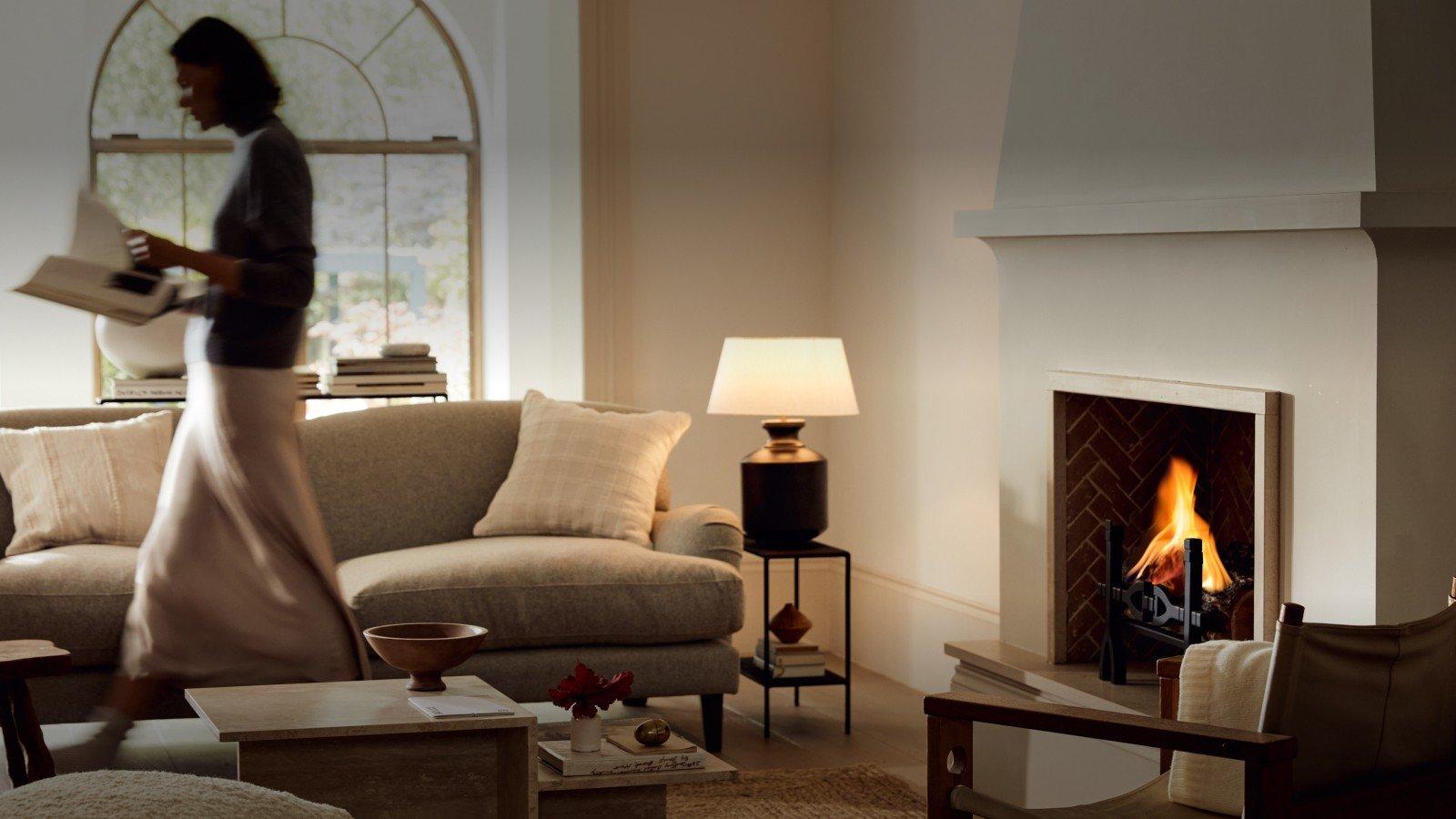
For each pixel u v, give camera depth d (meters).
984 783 4.25
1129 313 3.84
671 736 3.13
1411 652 2.35
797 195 6.01
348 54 6.02
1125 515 4.20
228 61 3.44
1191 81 3.63
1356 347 3.16
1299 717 2.24
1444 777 2.41
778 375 4.71
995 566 4.92
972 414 5.02
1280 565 3.39
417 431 4.89
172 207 5.89
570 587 4.16
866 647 5.74
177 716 3.71
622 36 5.80
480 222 6.15
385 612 4.03
